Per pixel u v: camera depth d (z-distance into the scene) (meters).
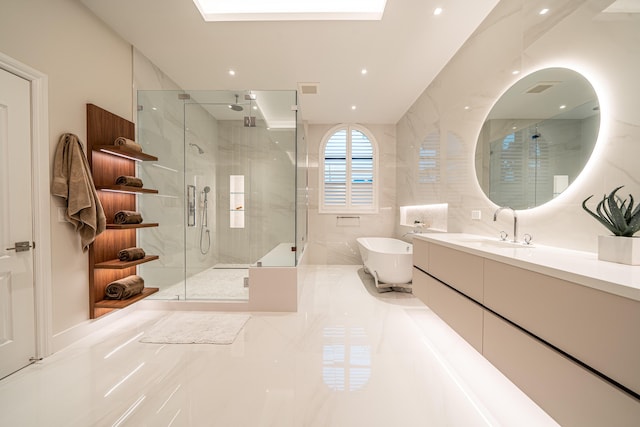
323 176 5.04
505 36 2.00
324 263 5.03
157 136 3.01
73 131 2.09
